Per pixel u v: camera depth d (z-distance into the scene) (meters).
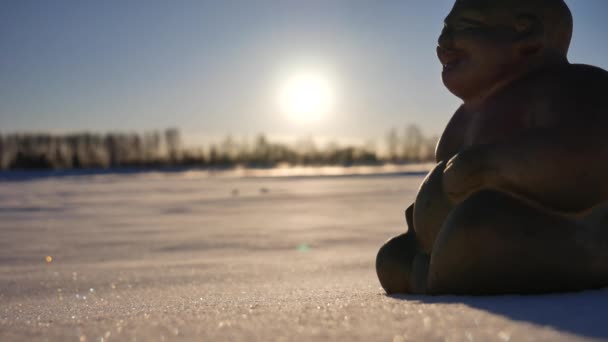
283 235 9.02
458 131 3.23
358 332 1.80
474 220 2.62
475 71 3.08
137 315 2.41
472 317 1.92
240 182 32.94
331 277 4.91
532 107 2.83
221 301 3.25
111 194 22.16
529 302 2.21
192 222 11.48
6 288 4.64
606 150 2.63
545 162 2.61
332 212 13.43
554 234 2.58
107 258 6.75
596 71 2.83
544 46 3.03
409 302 2.36
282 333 1.84
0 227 10.63
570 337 1.63
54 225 10.95
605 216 2.69
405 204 15.45
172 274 5.31
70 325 2.15
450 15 3.20
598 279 2.65
